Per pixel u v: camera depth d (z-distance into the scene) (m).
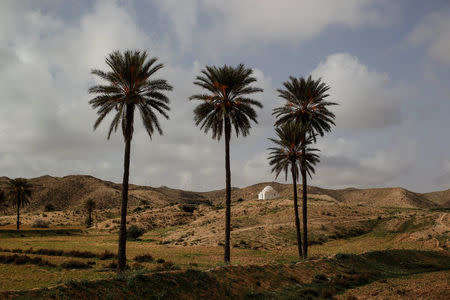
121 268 29.08
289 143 44.84
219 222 98.56
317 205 114.38
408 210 111.44
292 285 27.55
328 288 27.27
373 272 34.53
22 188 97.56
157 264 37.00
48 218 147.50
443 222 70.62
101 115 31.45
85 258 41.69
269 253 57.28
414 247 58.12
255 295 23.94
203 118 39.19
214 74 37.50
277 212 103.25
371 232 79.19
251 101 37.94
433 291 25.64
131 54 32.38
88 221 138.12
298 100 45.94
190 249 62.16
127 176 31.08
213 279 24.42
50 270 30.02
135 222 127.44
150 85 32.66
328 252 58.09
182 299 20.67
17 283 24.06
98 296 18.42
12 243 65.06
